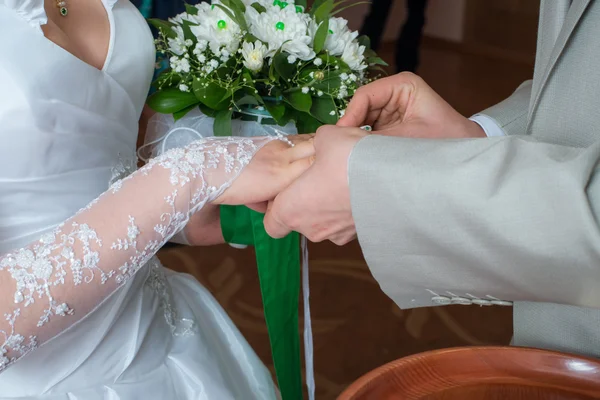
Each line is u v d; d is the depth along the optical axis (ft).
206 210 4.09
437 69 18.99
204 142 3.43
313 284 10.02
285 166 3.35
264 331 9.09
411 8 17.20
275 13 4.25
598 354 3.13
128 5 3.99
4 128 3.20
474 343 9.02
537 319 3.34
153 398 3.77
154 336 3.95
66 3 3.61
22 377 3.46
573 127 3.04
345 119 3.85
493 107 4.28
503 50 20.12
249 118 4.30
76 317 3.00
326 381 8.29
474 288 2.90
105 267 3.00
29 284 2.85
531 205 2.58
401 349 8.86
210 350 4.26
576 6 2.98
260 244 3.92
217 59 4.21
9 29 3.17
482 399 2.62
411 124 3.92
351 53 4.35
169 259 10.47
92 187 3.65
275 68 4.09
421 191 2.73
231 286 9.95
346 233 3.15
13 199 3.36
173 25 4.47
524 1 20.43
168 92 4.21
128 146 3.99
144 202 3.09
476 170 2.66
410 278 2.98
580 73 3.00
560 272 2.61
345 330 9.16
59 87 3.33
